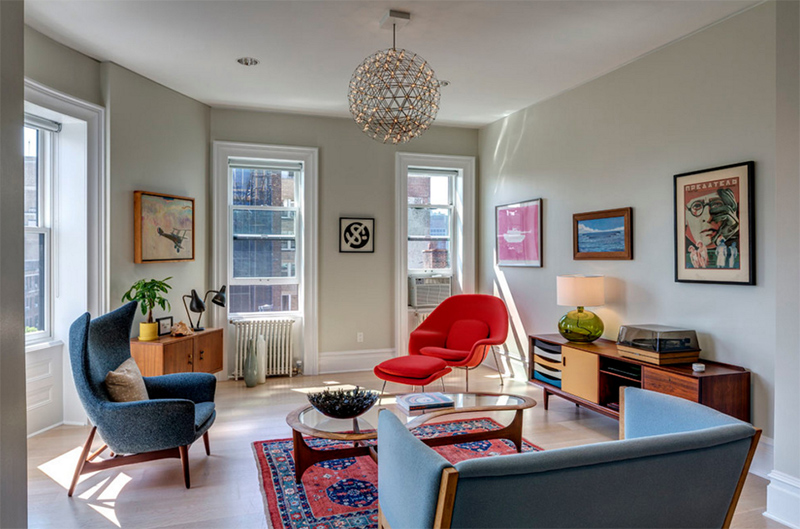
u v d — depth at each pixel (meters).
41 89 3.43
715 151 3.24
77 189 3.86
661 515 1.54
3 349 1.31
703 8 3.05
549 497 1.39
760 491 2.76
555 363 4.14
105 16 3.19
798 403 2.42
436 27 3.33
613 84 4.10
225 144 5.20
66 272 3.88
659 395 2.11
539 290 5.02
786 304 2.47
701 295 3.35
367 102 3.16
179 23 3.29
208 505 2.61
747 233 3.02
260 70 4.15
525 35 3.45
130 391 2.85
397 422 1.85
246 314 5.42
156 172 4.46
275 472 3.00
